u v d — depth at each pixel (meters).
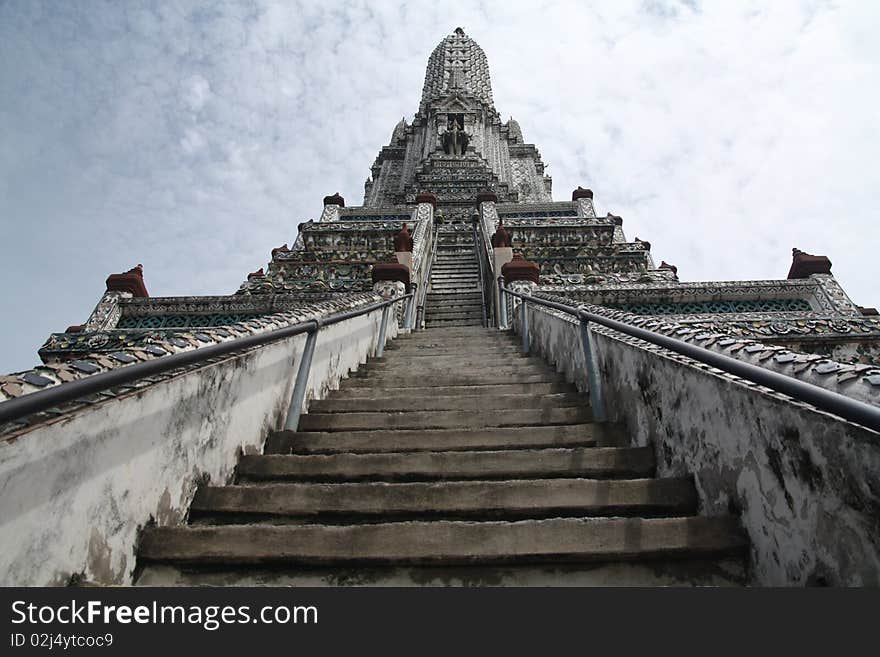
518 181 32.72
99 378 1.77
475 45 39.50
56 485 1.75
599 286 8.85
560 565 2.15
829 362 1.81
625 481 2.62
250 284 9.80
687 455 2.65
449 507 2.58
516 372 5.77
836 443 1.61
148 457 2.29
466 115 31.27
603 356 4.19
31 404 1.46
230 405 3.11
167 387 2.45
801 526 1.75
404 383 5.46
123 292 9.08
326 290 9.55
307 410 4.39
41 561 1.67
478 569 2.15
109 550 2.00
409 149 32.97
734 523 2.17
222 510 2.64
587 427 3.58
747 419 2.12
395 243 11.29
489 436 3.53
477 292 13.10
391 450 3.50
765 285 8.38
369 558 2.16
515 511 2.56
